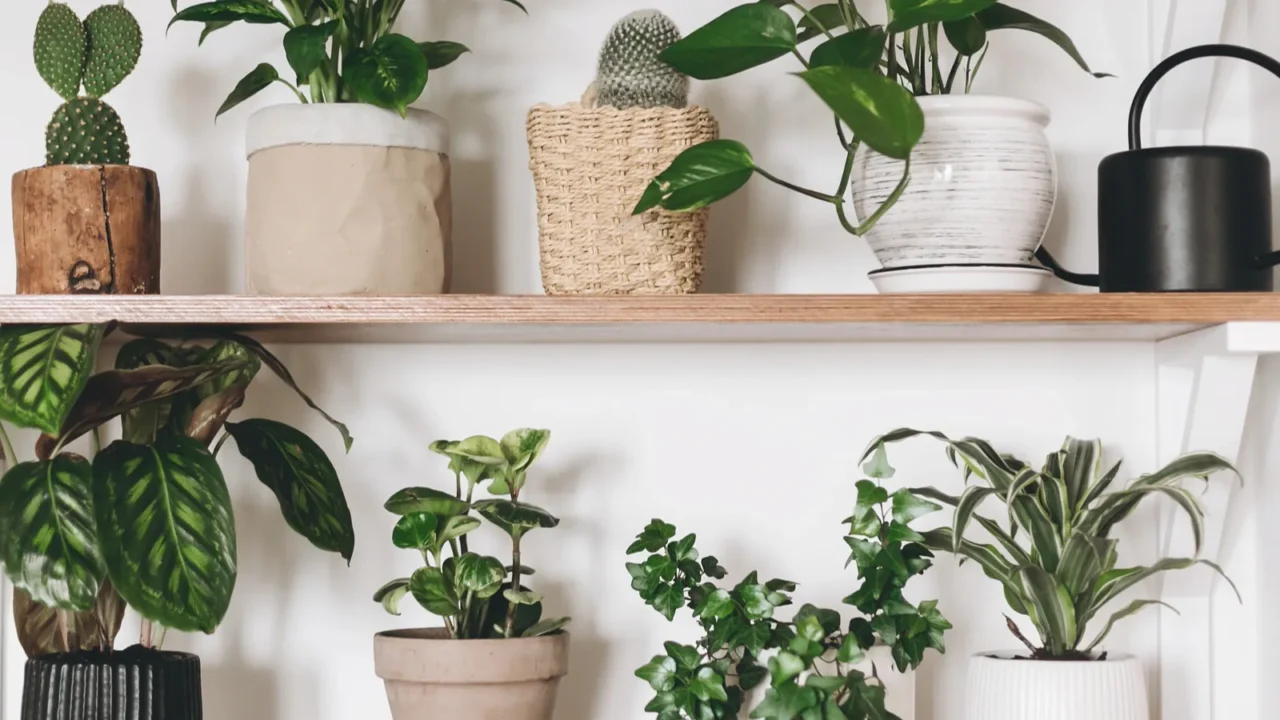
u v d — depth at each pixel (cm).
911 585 114
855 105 78
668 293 97
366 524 114
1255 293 93
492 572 95
